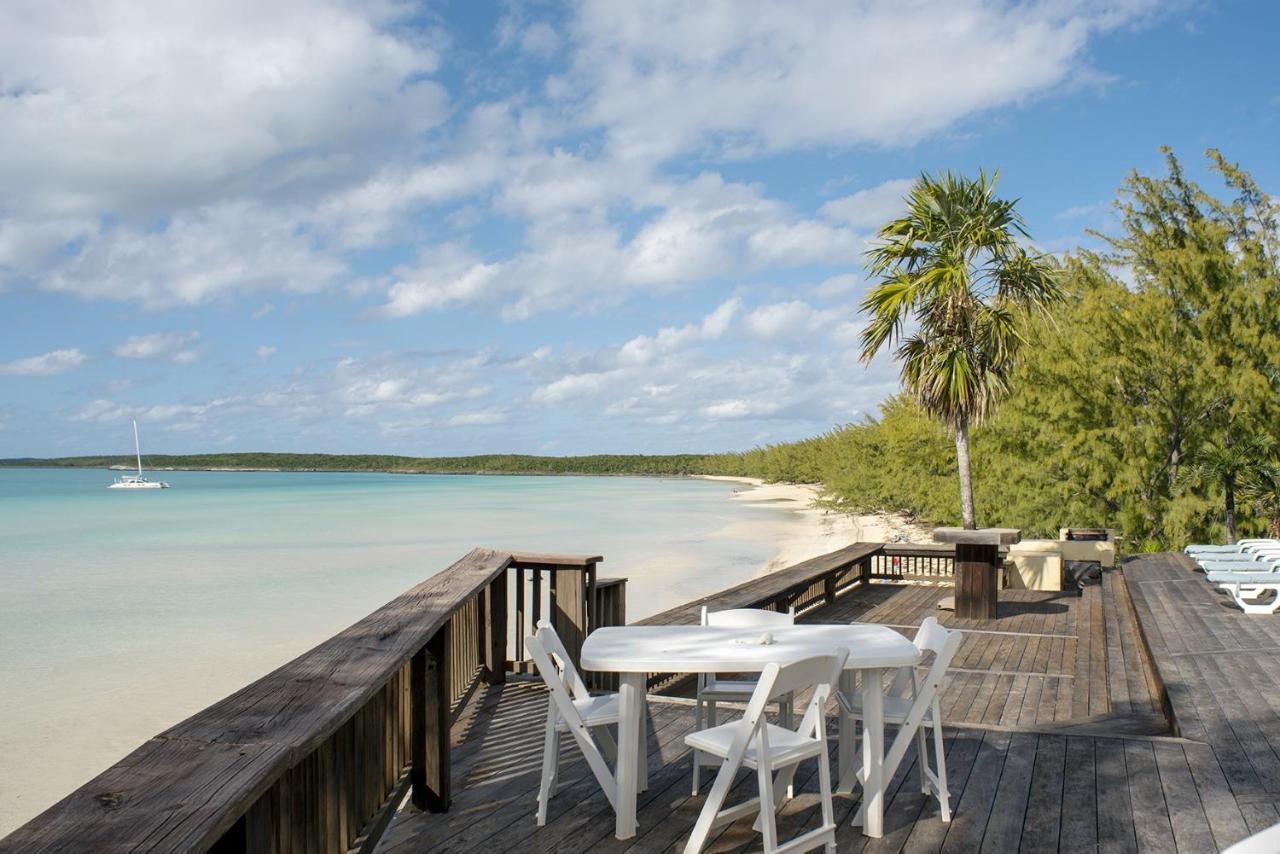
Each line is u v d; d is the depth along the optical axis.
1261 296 18.62
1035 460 20.72
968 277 12.30
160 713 11.53
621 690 3.97
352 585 22.73
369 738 3.88
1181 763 4.71
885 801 4.32
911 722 4.06
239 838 2.32
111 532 40.19
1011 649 9.43
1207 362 18.56
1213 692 6.07
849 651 3.97
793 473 102.69
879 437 37.06
